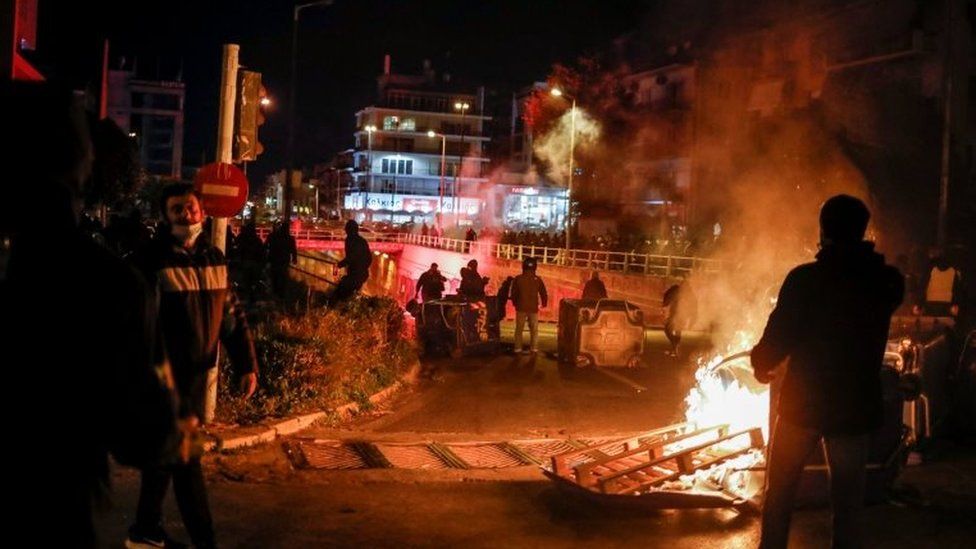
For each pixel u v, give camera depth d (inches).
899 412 283.7
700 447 287.9
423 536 254.7
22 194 95.0
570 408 476.1
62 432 93.4
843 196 200.8
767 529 203.8
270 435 351.3
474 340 703.7
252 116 377.1
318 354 426.3
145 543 213.8
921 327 380.8
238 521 260.2
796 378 198.1
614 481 292.0
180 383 202.8
